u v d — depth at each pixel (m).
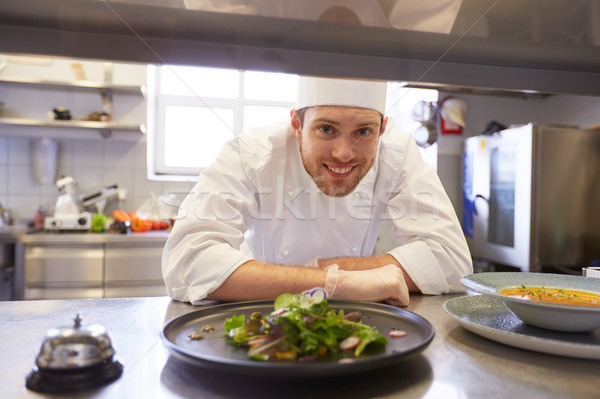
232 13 0.71
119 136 2.64
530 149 2.50
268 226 1.11
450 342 0.62
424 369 0.52
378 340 0.54
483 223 2.70
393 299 0.84
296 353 0.51
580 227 2.54
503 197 2.69
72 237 2.14
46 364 0.46
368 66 0.84
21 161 2.65
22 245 2.11
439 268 0.96
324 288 0.81
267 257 1.16
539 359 0.55
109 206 2.75
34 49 0.76
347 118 0.85
